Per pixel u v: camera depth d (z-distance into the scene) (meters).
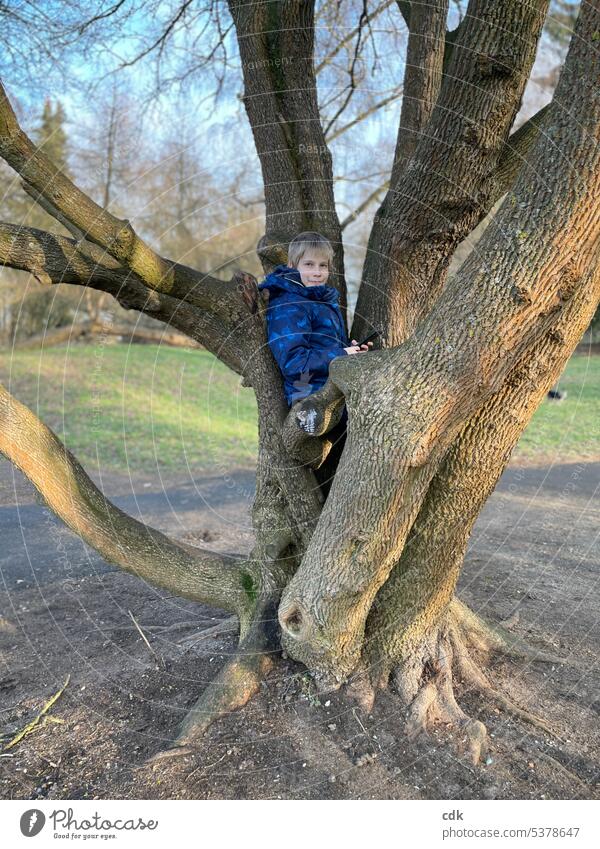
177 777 2.08
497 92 2.22
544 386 2.07
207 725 2.27
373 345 2.49
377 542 1.97
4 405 2.35
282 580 2.59
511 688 2.59
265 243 2.64
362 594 2.09
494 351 1.67
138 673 2.69
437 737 2.22
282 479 2.41
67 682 2.69
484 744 2.20
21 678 2.76
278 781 2.06
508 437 2.14
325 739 2.20
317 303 2.38
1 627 3.27
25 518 5.28
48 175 1.97
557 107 1.58
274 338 2.33
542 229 1.56
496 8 2.16
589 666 2.79
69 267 2.33
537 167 1.59
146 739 2.29
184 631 3.09
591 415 9.09
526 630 3.13
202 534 5.01
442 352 1.71
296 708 2.32
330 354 2.32
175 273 2.28
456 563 2.41
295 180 2.63
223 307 2.32
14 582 3.92
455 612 2.88
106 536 2.56
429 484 2.22
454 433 1.89
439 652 2.49
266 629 2.54
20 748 2.28
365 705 2.30
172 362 13.18
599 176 1.50
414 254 2.47
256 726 2.26
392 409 1.78
